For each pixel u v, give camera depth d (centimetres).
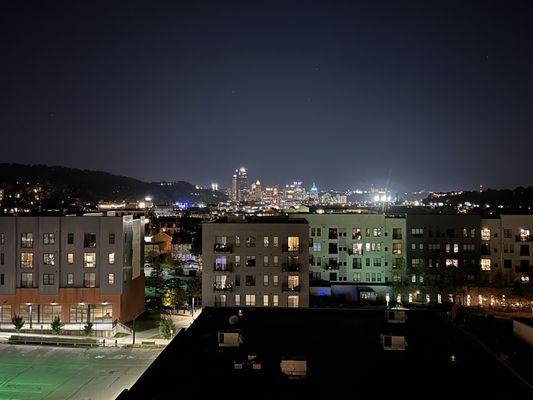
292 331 3769
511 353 3588
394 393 2673
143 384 2770
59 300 8688
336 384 2780
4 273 8694
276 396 2631
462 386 2761
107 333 8438
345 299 10131
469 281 10131
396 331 3781
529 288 9756
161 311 10206
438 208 13900
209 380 2830
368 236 10431
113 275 8750
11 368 6788
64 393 5891
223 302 8431
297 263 8462
